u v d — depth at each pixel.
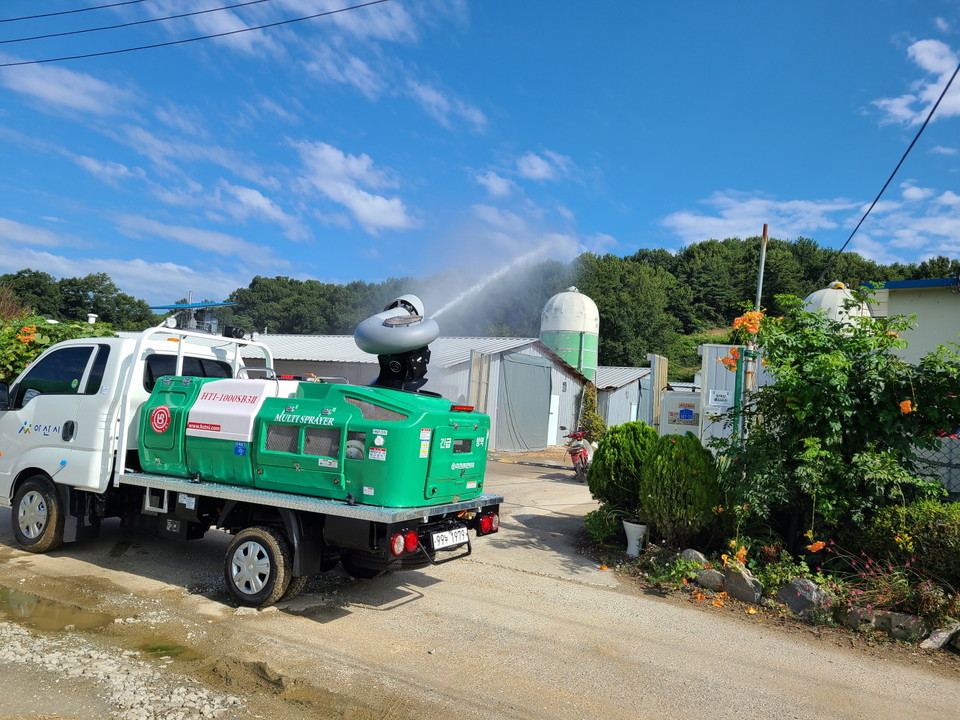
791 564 6.18
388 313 6.18
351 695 3.85
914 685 4.45
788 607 5.79
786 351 6.55
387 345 6.03
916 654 4.98
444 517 5.52
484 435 5.92
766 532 6.70
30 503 6.57
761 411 6.81
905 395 6.08
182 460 5.84
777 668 4.64
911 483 5.98
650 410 12.09
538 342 22.55
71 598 5.32
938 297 9.79
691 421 10.81
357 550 5.22
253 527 5.37
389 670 4.23
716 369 9.57
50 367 6.80
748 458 6.52
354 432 5.01
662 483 6.92
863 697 4.24
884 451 6.08
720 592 6.20
